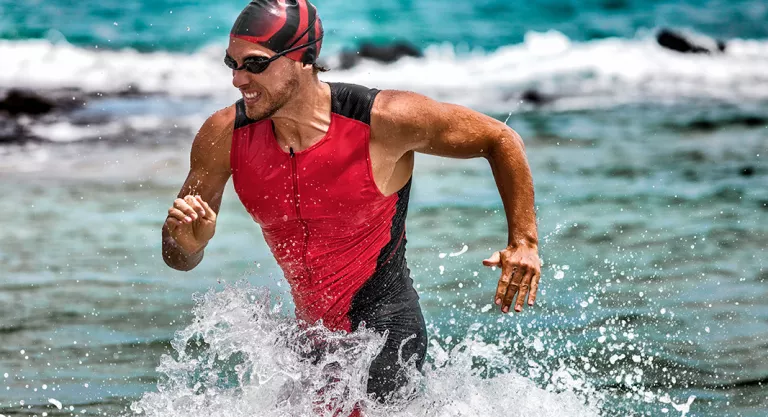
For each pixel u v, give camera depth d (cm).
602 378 838
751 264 1174
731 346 909
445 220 1422
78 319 1000
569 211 1449
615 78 2903
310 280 670
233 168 629
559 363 872
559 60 3117
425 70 3028
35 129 2122
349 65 3050
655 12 4153
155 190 1619
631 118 2328
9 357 888
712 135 2081
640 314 1002
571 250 1245
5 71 2627
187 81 2734
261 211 637
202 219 615
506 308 636
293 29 589
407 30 3691
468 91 2769
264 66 584
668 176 1689
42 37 3172
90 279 1142
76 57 2838
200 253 680
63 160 1850
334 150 611
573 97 2655
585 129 2194
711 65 3059
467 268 1180
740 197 1527
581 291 1081
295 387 686
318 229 642
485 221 1415
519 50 3328
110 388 816
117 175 1728
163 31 3378
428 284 1115
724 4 4322
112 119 2252
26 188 1623
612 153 1903
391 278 679
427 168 1820
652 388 814
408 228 1375
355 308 677
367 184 622
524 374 845
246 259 1232
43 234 1340
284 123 611
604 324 974
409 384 678
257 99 597
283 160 614
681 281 1112
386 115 616
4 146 1961
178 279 1147
